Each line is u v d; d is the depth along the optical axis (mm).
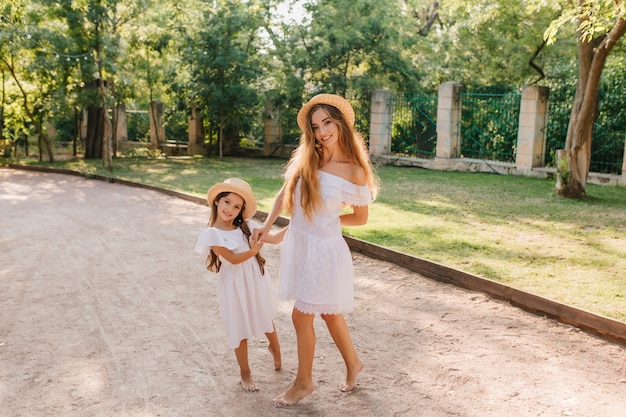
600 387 3922
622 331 4613
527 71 19766
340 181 3594
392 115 20062
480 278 5922
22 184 15414
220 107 22062
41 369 4211
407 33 22094
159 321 5223
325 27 20797
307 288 3578
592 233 8414
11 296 5926
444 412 3580
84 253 7766
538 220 9422
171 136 29875
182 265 7168
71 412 3582
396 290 6074
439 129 18047
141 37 20375
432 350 4543
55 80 20469
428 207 10656
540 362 4309
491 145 17797
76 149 26266
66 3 18547
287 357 4449
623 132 14781
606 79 15180
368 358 4398
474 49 20594
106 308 5566
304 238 3652
